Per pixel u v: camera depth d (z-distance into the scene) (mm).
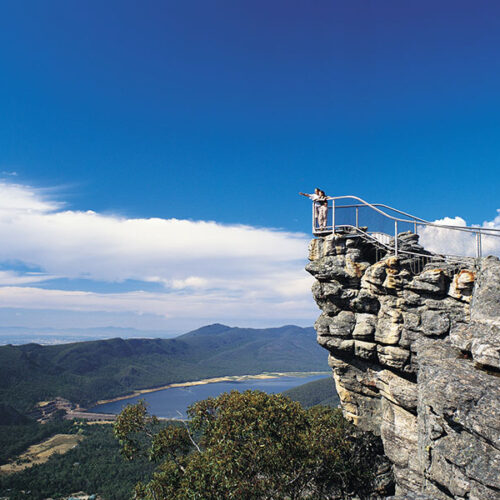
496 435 13078
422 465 17594
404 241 24438
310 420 28938
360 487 28281
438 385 15555
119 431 32000
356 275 25062
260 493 21438
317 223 27688
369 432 26797
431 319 22125
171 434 31516
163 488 27875
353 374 26562
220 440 24219
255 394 27422
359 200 26094
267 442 22984
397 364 23469
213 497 21359
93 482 178250
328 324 26047
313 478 26547
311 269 26406
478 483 13094
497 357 15477
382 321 24141
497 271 18781
